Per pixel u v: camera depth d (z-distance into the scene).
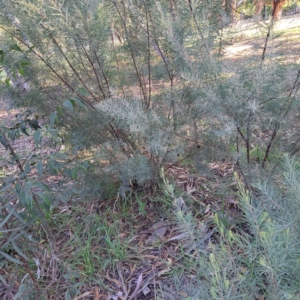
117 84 1.93
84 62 1.81
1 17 1.65
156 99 1.87
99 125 1.89
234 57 1.64
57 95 1.89
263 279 1.27
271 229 0.96
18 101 1.87
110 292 1.51
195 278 1.44
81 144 1.90
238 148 1.66
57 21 1.57
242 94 1.39
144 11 1.70
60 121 1.94
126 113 1.50
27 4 1.49
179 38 1.50
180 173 2.28
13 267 1.62
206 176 2.13
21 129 1.55
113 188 2.07
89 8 1.60
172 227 1.84
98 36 1.66
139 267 1.63
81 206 2.11
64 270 1.58
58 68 1.84
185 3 1.54
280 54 1.47
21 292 1.29
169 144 1.77
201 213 1.83
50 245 1.69
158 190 2.07
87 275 1.58
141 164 1.79
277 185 1.60
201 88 1.48
